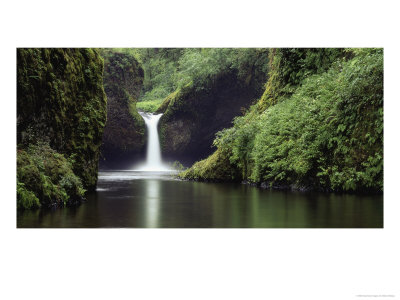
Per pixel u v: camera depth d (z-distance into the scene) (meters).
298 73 16.20
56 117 9.95
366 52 11.36
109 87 38.81
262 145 14.68
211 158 19.53
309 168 11.86
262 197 10.97
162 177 23.94
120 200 10.54
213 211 8.55
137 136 40.28
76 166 11.26
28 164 8.10
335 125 11.34
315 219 7.40
